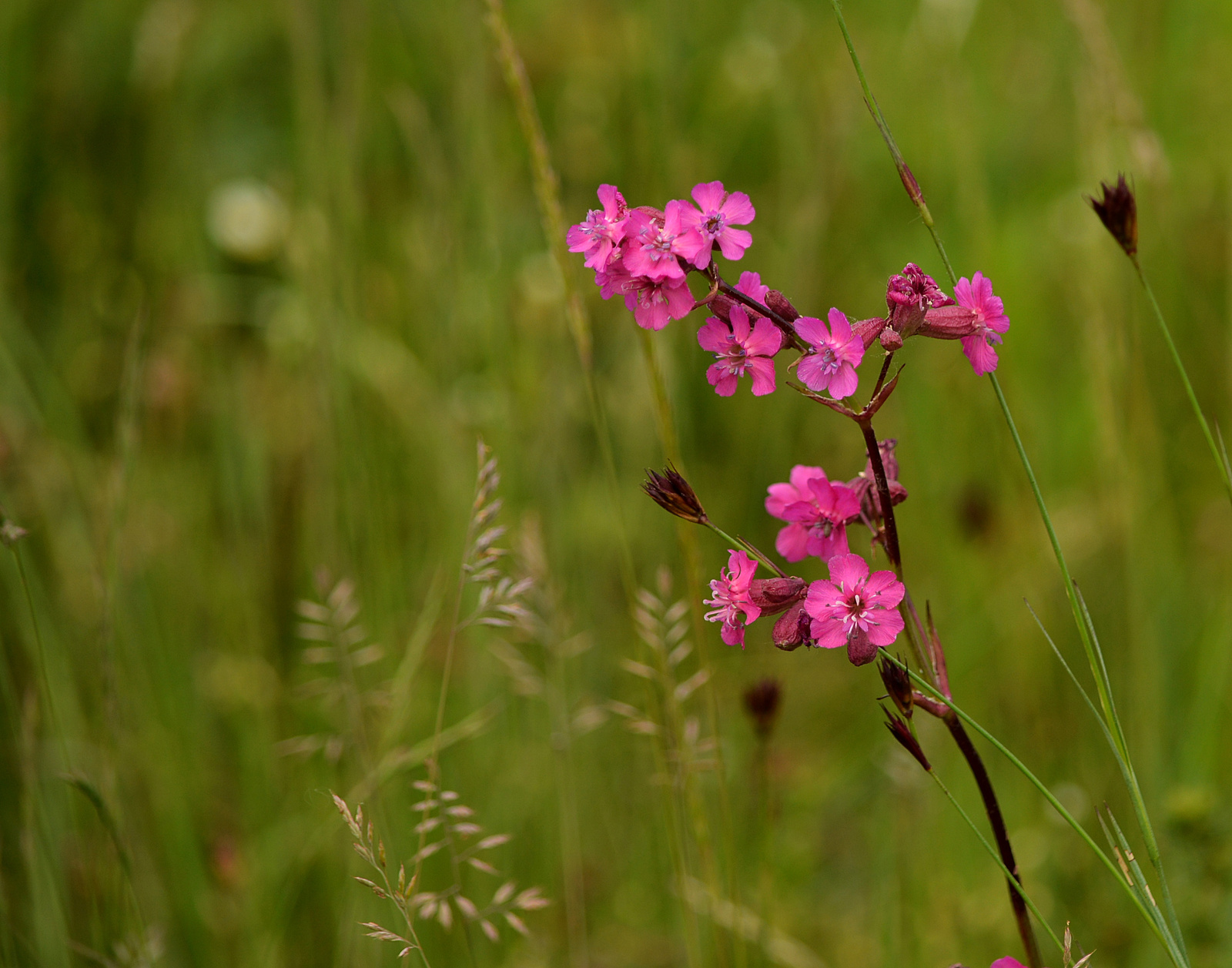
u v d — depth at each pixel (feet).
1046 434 5.82
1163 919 3.71
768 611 3.71
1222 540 5.52
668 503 3.73
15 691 4.51
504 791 4.50
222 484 5.50
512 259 6.09
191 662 4.89
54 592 4.86
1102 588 5.07
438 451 5.10
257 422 5.45
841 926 4.62
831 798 5.09
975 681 5.07
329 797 4.33
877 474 3.72
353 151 5.23
